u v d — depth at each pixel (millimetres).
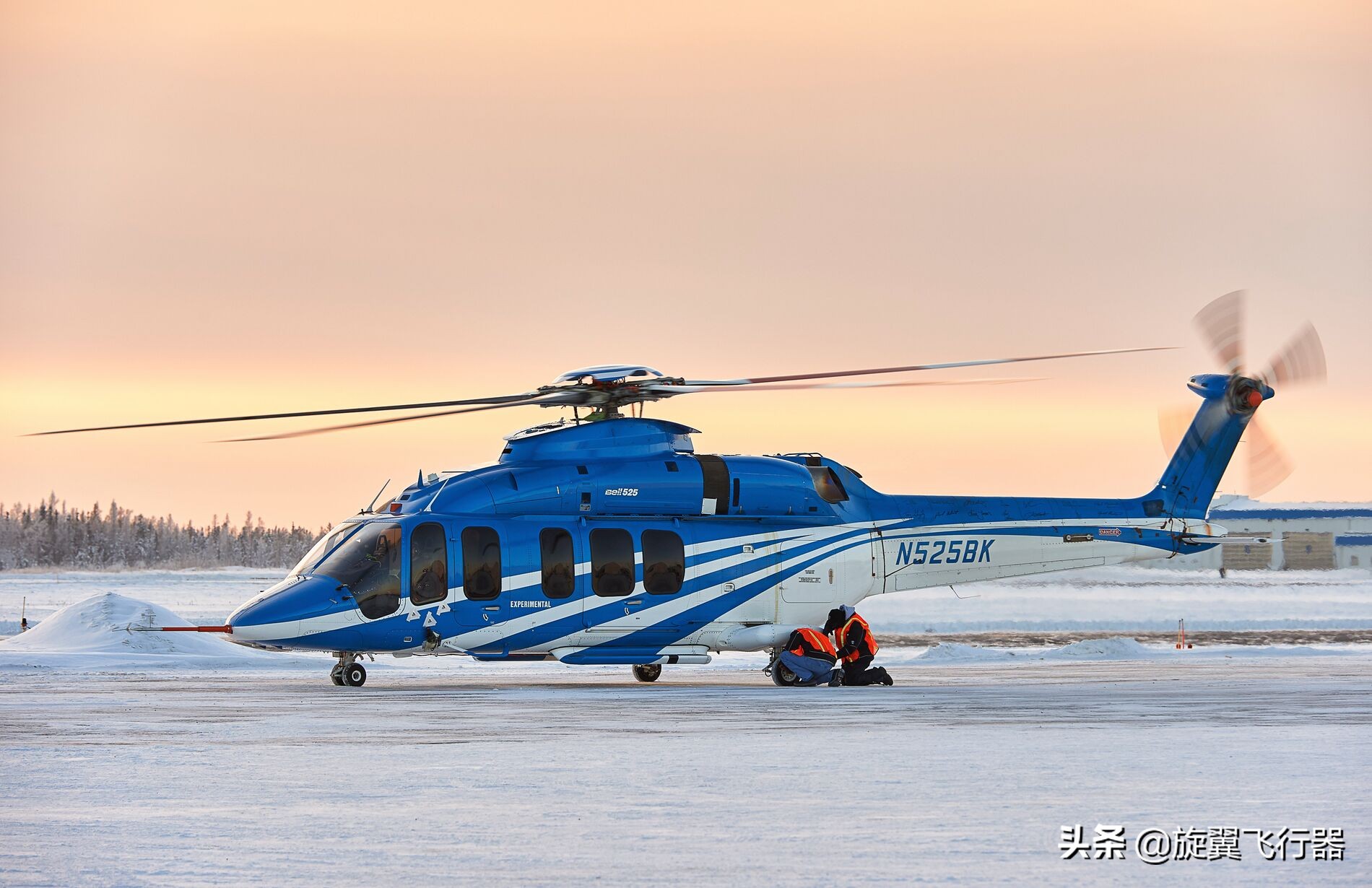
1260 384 66688
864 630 56938
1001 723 39531
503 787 26766
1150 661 78000
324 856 20391
